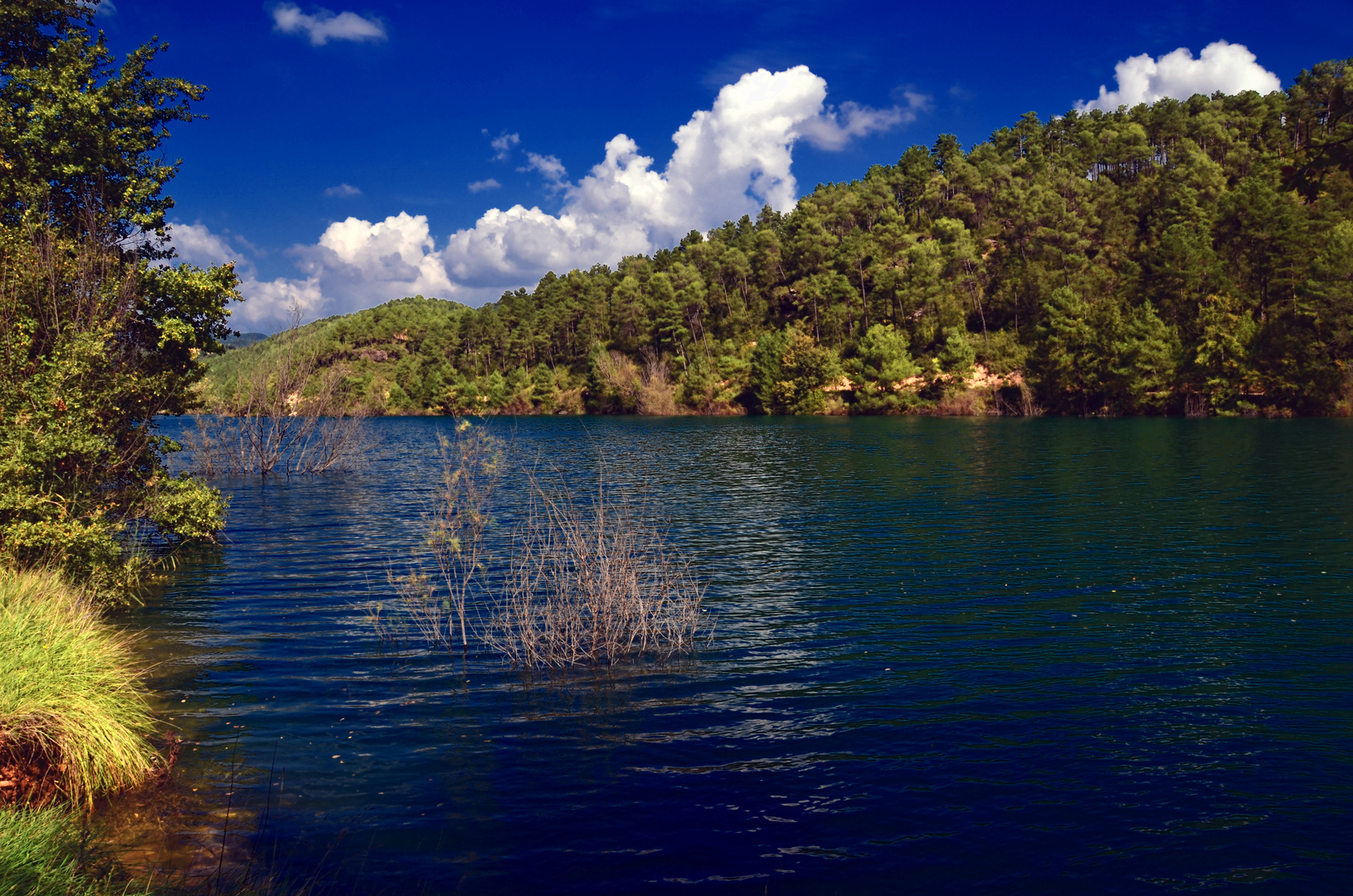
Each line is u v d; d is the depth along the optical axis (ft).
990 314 362.94
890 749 26.40
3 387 43.47
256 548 63.31
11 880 15.12
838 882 18.86
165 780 23.81
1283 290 244.22
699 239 598.34
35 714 22.58
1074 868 19.52
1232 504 78.13
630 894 18.31
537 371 431.84
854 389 323.37
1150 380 244.42
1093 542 61.77
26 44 60.18
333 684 32.71
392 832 20.95
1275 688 31.83
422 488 104.94
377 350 547.90
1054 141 531.50
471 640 38.86
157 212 59.88
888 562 56.03
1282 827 21.44
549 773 24.56
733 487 99.86
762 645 37.93
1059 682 32.71
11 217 53.72
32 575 33.01
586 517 75.10
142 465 59.47
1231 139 416.87
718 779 24.23
